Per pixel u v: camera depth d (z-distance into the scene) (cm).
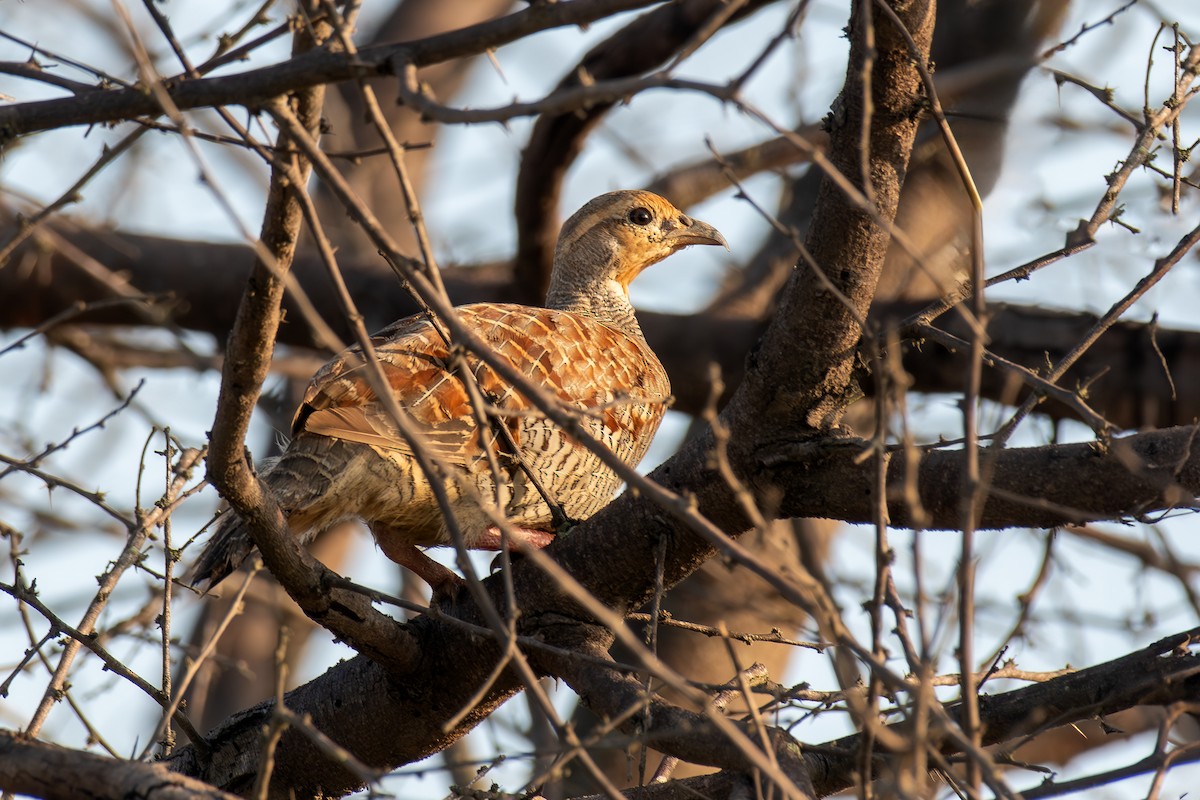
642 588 880
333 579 771
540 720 1188
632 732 739
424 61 589
